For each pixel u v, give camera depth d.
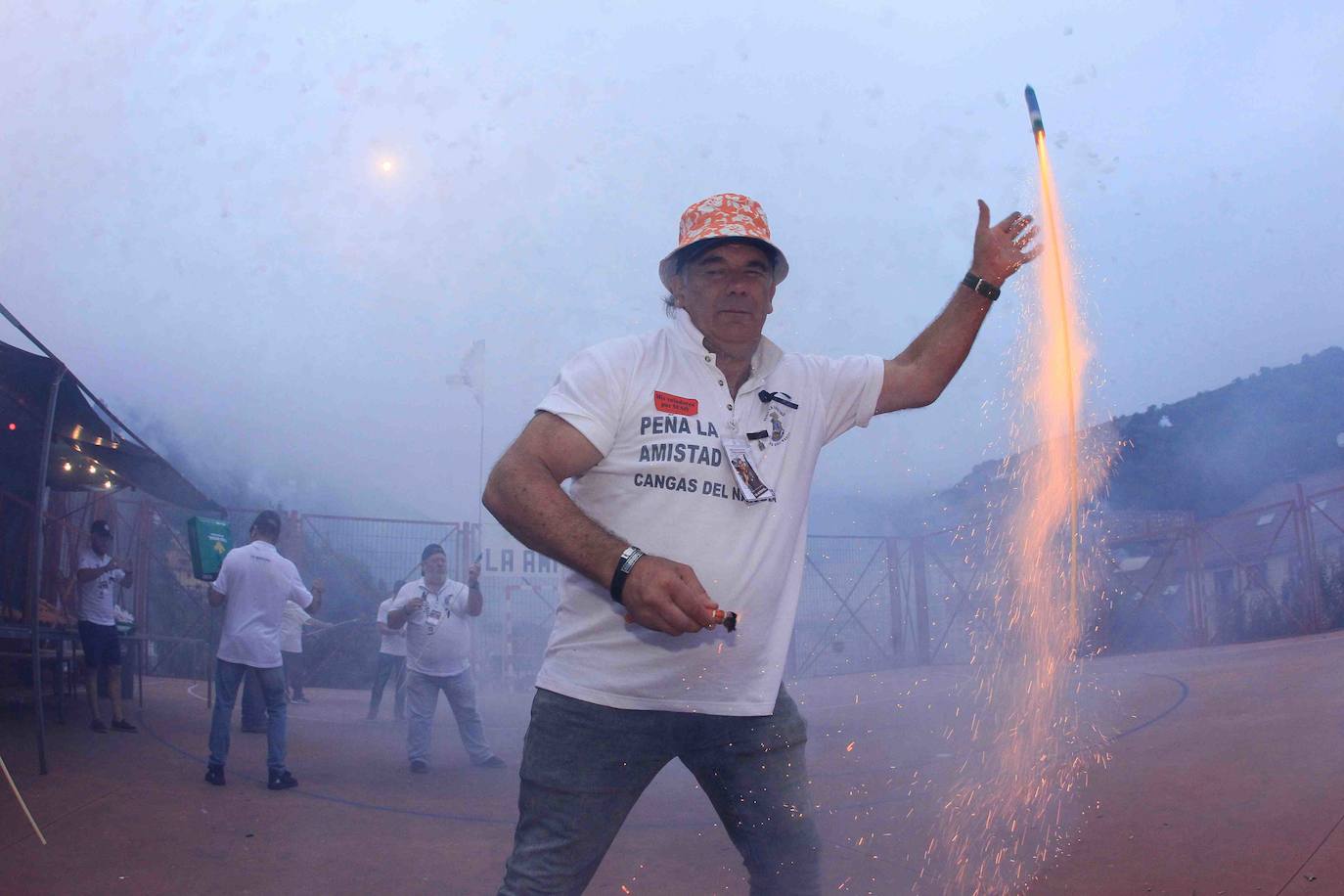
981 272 2.29
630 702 1.96
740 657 1.99
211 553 8.00
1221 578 14.32
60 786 5.47
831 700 9.02
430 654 6.52
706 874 3.76
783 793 2.02
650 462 1.95
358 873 4.09
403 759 6.99
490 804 5.42
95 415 7.47
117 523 12.91
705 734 2.01
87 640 7.51
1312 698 5.57
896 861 3.45
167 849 4.39
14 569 7.48
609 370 1.96
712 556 1.95
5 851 4.28
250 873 4.09
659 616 1.70
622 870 3.84
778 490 2.05
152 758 6.48
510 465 1.88
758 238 1.99
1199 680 6.88
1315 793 3.72
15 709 8.21
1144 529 13.79
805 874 2.03
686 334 2.04
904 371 2.28
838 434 2.27
